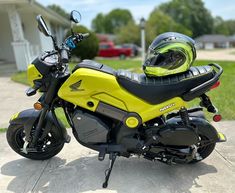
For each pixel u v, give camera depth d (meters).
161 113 2.66
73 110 2.81
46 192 2.70
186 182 2.78
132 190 2.68
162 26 50.72
